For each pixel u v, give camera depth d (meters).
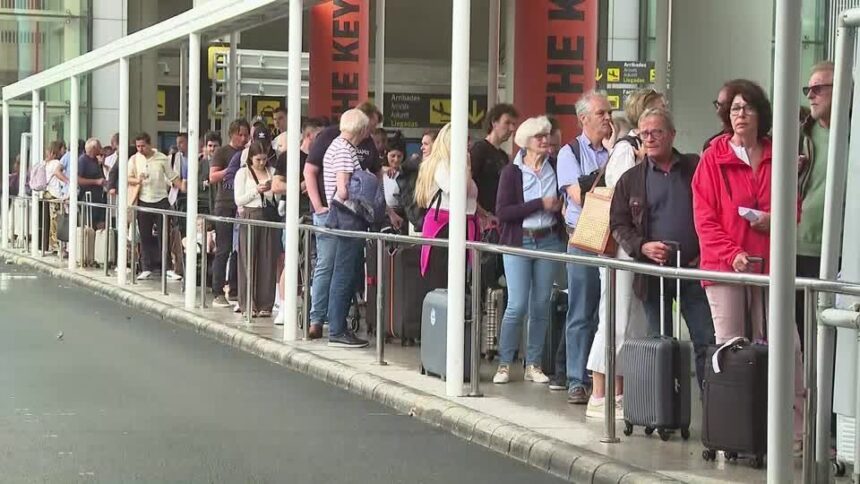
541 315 9.29
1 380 9.97
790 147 5.56
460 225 8.78
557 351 9.10
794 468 6.27
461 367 8.81
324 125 13.34
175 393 9.48
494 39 17.72
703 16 13.17
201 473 6.86
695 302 7.50
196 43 14.55
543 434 7.44
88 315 14.99
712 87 13.16
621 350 7.48
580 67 13.84
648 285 7.49
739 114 6.91
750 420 6.45
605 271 7.29
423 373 9.84
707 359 6.62
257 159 13.88
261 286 13.35
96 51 19.19
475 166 10.20
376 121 11.61
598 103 8.70
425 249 10.32
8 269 22.39
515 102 13.96
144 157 18.16
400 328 11.12
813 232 7.07
